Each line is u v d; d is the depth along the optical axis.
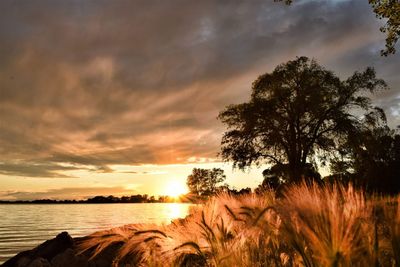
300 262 2.86
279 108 45.38
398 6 17.00
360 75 43.16
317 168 43.34
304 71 44.22
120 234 4.07
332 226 2.32
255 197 4.35
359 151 41.59
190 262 3.93
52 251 10.05
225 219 3.90
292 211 2.69
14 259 10.48
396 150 42.28
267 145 43.88
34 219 116.50
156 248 3.88
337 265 2.26
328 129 43.56
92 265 7.54
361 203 2.59
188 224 3.93
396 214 2.47
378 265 2.32
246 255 3.47
